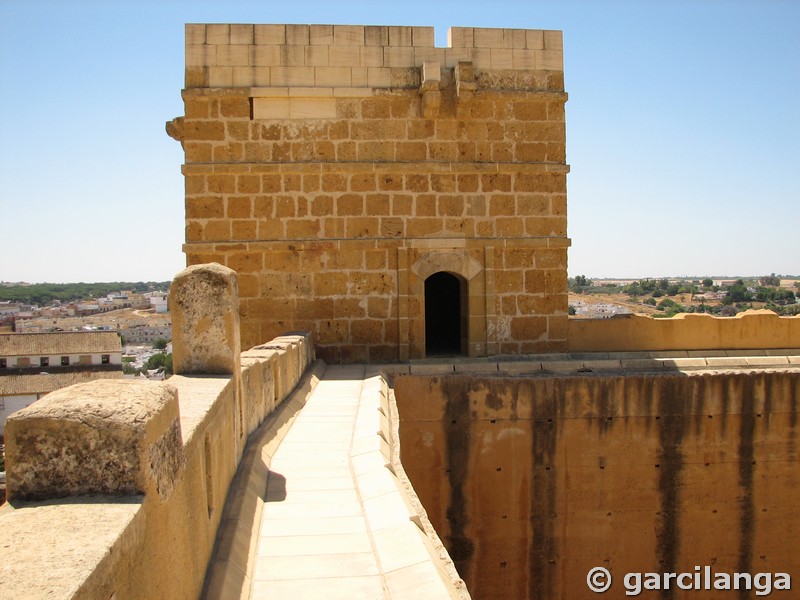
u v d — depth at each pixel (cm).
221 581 552
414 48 1744
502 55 1762
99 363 5350
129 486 394
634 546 1508
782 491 1554
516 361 1716
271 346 1245
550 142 1775
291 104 1717
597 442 1491
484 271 1759
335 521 714
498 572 1473
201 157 1706
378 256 1739
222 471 675
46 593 272
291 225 1720
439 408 1467
